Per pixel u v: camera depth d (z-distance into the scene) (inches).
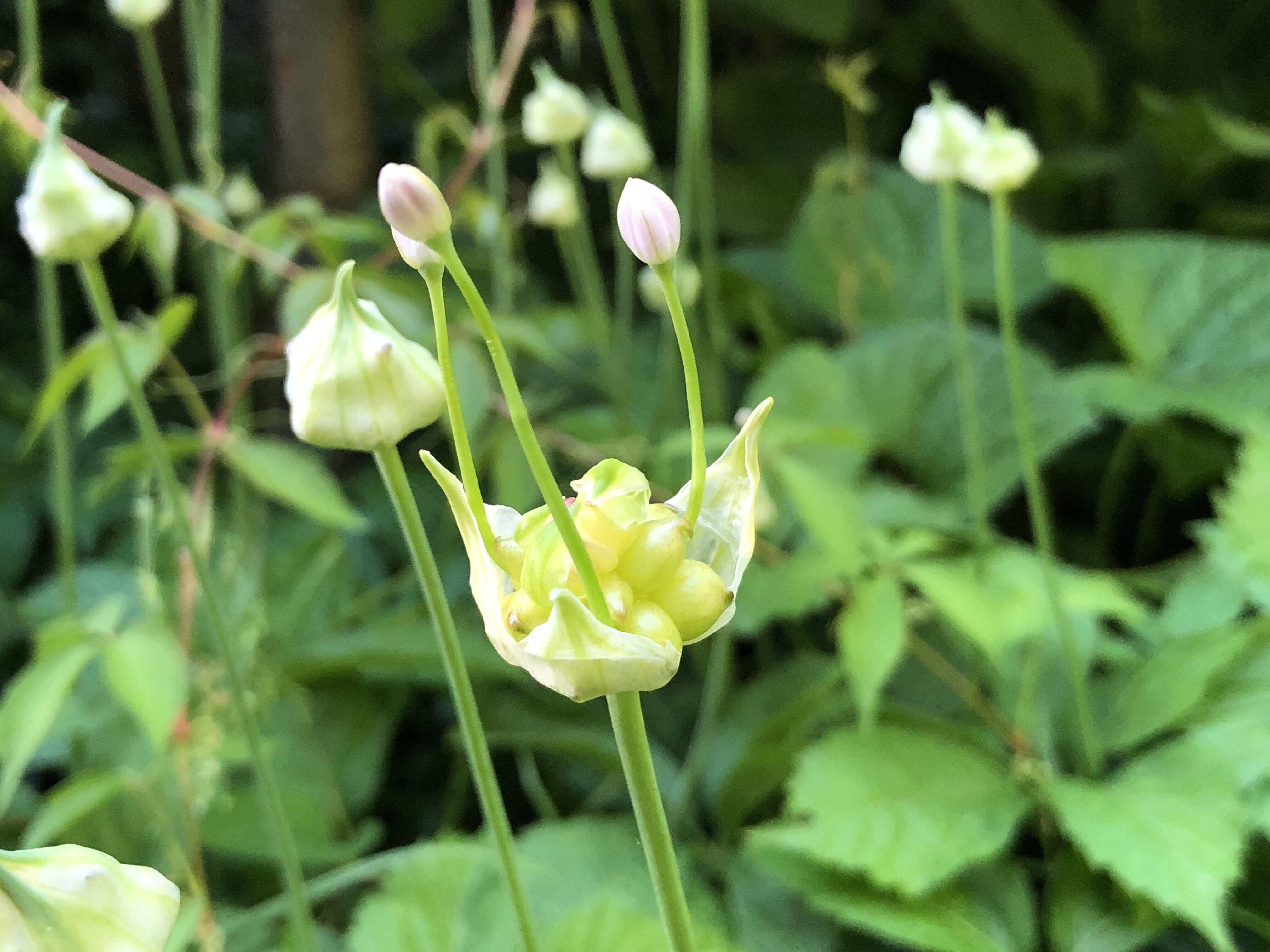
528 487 10.5
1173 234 15.0
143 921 3.7
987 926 8.9
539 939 8.7
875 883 8.8
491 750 12.9
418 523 5.1
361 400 4.7
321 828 10.5
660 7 21.3
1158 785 9.2
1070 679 10.6
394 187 3.6
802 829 9.1
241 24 20.1
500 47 20.3
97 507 15.1
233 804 10.2
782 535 12.5
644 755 4.3
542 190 12.0
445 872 9.2
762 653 13.2
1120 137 21.0
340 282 4.6
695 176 17.2
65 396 8.8
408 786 13.4
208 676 9.5
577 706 12.1
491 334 3.7
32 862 3.7
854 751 9.7
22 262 18.4
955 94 22.1
